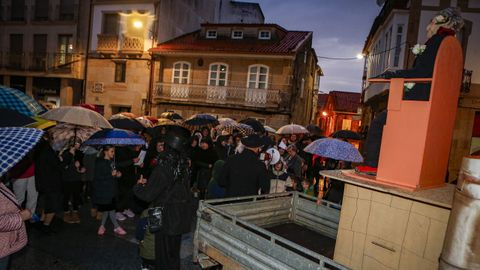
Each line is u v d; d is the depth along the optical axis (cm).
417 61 255
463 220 173
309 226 400
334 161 699
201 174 824
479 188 167
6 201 244
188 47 2067
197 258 317
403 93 245
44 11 2339
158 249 358
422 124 231
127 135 621
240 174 464
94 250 520
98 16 2216
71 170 627
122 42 2153
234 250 276
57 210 568
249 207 369
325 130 4038
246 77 1988
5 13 2406
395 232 235
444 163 263
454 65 249
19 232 257
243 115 1995
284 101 1903
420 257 222
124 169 663
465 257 171
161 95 2111
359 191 257
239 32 2158
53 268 453
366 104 2108
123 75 2192
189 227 363
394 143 244
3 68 2384
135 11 2130
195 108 2073
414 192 227
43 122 495
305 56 2223
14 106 508
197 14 2630
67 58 2239
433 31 260
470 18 1345
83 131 793
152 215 346
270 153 660
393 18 1480
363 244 252
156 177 347
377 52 1909
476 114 1368
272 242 246
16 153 224
